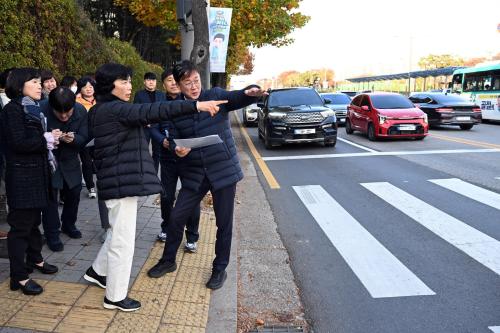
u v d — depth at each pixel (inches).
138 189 130.0
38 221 158.2
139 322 134.9
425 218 245.1
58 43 370.9
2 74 165.0
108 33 951.0
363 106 618.8
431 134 653.3
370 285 169.9
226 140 160.2
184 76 152.6
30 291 146.1
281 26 654.5
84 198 272.1
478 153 453.1
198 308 145.7
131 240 136.9
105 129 128.5
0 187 211.9
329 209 269.0
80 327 129.8
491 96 846.5
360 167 396.2
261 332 141.2
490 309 150.6
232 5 573.6
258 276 180.7
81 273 165.2
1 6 277.6
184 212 162.7
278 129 512.7
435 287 166.6
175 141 145.5
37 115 142.3
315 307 155.9
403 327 141.8
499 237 214.1
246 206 281.4
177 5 295.9
